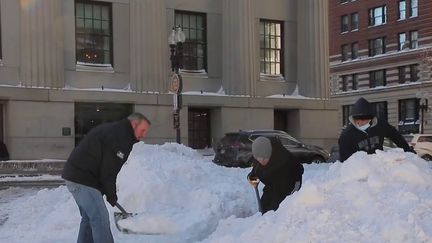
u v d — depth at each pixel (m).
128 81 25.69
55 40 23.77
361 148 6.24
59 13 23.97
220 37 28.00
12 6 23.22
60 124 23.59
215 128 27.31
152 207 7.41
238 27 27.81
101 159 5.32
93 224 5.38
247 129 27.48
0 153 22.27
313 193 4.54
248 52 27.91
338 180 4.84
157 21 26.05
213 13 27.86
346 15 72.25
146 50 25.75
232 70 27.69
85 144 5.34
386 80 66.69
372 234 3.86
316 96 29.56
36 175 20.14
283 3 29.59
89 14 25.08
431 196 4.28
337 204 4.38
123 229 6.75
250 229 4.73
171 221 6.68
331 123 29.78
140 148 9.84
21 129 22.84
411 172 4.69
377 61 67.38
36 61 23.34
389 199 4.24
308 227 4.14
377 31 67.81
